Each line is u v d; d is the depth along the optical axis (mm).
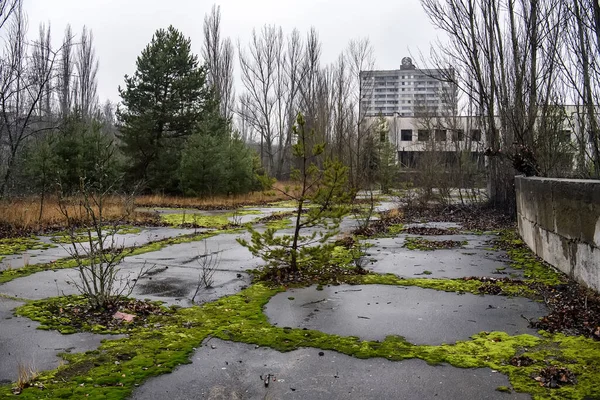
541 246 8312
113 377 3625
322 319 5145
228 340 4480
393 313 5367
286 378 3662
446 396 3348
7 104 24391
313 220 7309
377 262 8523
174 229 13961
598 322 4738
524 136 12484
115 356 4055
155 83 26469
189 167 25297
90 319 5062
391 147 36312
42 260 8602
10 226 12703
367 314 5332
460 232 12805
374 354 4117
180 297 6074
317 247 7242
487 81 16016
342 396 3367
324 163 7668
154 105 26453
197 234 12648
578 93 9203
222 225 15195
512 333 4648
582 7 8781
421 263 8430
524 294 6086
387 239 11703
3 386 3451
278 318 5184
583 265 6098
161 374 3711
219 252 9648
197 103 27984
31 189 20859
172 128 27188
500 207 16906
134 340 4449
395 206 22953
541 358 3965
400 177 36625
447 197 20844
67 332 4637
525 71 12867
